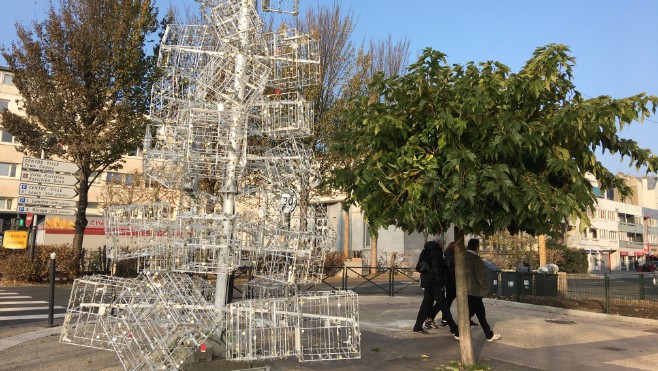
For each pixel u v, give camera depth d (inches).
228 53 221.9
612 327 390.3
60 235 1039.6
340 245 1376.7
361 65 733.9
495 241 1339.8
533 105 215.6
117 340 191.6
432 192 204.2
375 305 499.5
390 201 221.5
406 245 1217.4
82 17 707.4
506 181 191.6
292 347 206.4
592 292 582.6
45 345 276.7
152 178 223.5
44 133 740.0
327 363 250.1
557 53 200.7
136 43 719.1
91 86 714.2
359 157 249.0
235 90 220.5
